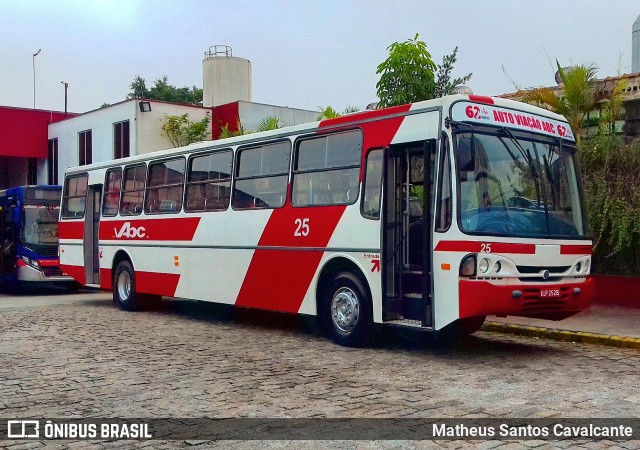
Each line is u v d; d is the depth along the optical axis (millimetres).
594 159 13070
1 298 20000
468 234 8641
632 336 10328
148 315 14633
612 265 13742
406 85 16297
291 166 11297
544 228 9344
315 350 9977
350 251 10055
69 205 17734
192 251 13477
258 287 11836
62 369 8711
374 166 9828
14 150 33656
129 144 28750
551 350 9953
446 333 11414
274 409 6695
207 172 13297
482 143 9117
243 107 29797
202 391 7469
